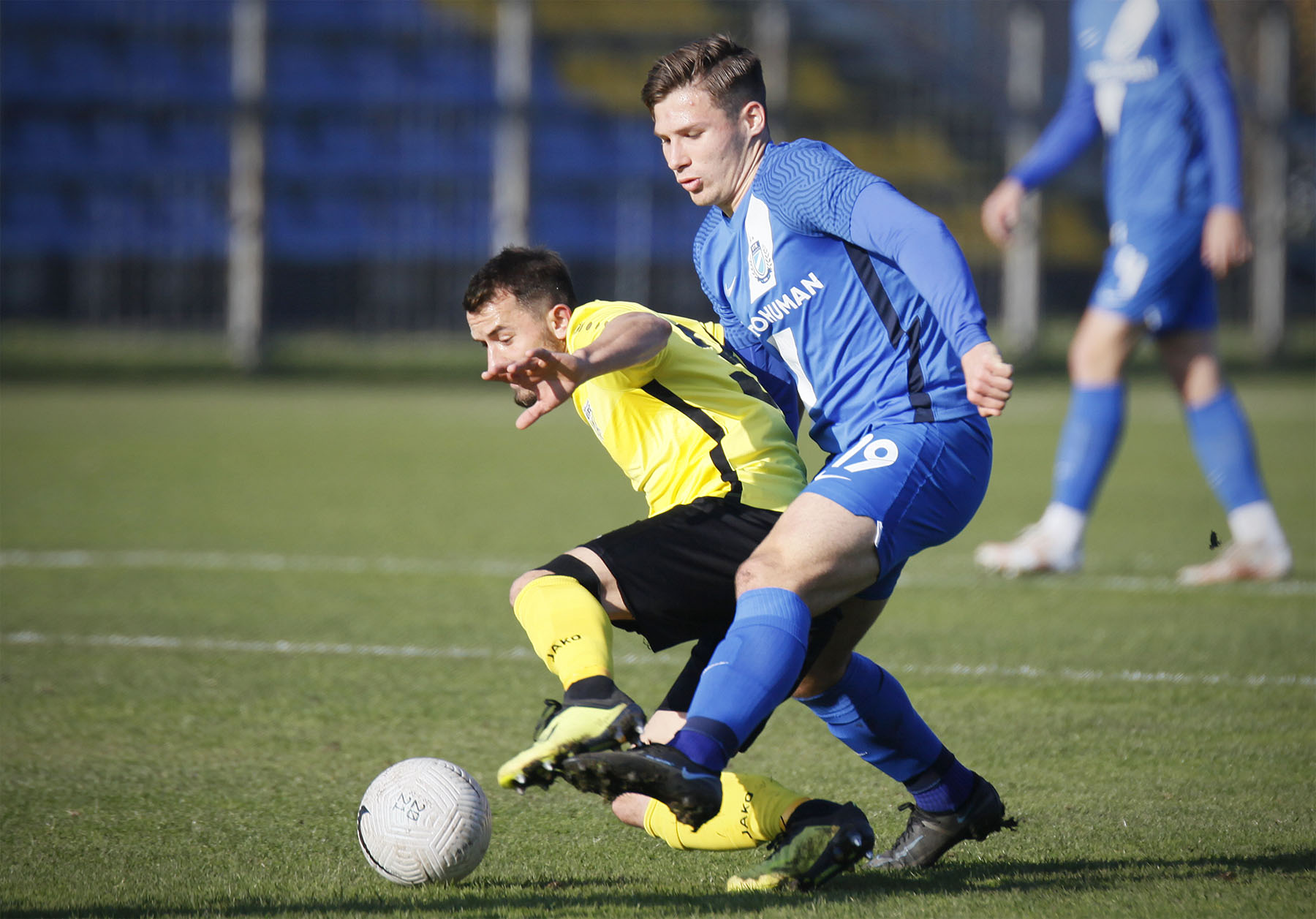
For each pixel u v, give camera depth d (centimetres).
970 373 951
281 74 10056
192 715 1709
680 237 10094
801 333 1119
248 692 1828
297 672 1947
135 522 3466
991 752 1541
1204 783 1416
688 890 1087
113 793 1389
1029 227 8788
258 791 1400
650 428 1152
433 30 10256
